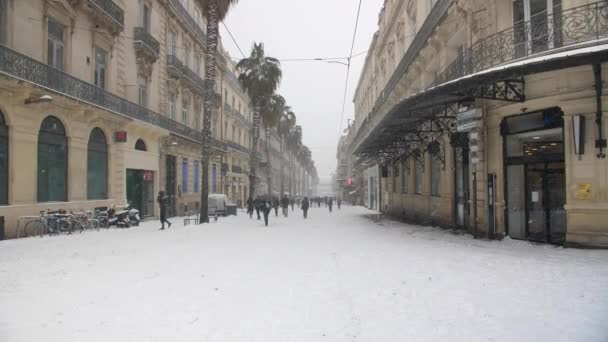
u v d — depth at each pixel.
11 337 3.85
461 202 14.16
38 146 13.88
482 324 4.16
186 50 29.62
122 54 19.81
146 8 23.00
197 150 30.78
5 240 11.57
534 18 9.91
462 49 14.58
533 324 4.11
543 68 7.76
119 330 4.05
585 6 8.66
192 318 4.43
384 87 29.36
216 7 19.67
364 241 11.29
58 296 5.33
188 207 28.92
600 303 4.71
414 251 9.08
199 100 32.12
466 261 7.60
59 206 14.60
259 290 5.65
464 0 12.40
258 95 32.81
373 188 39.25
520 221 10.42
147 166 22.19
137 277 6.52
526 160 10.21
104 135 18.03
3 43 12.62
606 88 8.45
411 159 21.34
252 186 32.91
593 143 8.66
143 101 22.66
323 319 4.40
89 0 16.27
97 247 10.25
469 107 11.59
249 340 3.79
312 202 65.62
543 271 6.48
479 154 11.39
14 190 12.65
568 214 8.93
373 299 5.16
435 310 4.66
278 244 10.86
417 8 20.23
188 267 7.41
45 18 14.38
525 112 10.04
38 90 12.95
